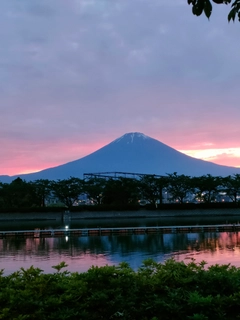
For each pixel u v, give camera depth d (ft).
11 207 278.87
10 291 19.11
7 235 146.72
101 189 297.33
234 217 258.16
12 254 95.76
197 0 15.07
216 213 282.97
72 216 276.41
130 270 21.86
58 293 20.10
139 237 134.10
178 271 21.80
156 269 23.35
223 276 20.67
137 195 298.76
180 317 17.94
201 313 17.51
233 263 70.13
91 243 118.11
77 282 19.77
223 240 115.96
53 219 271.49
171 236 134.51
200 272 21.45
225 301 18.51
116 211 280.72
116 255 89.97
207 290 20.12
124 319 18.24
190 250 95.04
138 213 281.13
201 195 307.37
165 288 19.93
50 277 20.94
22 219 269.44
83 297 19.42
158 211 282.36
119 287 19.97
